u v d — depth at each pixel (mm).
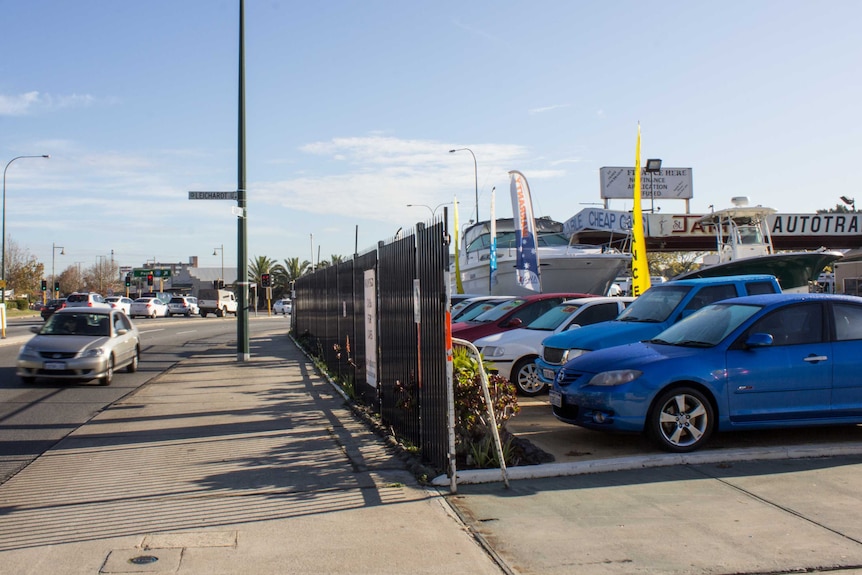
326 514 5785
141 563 4777
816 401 7609
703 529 5270
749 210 21469
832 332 7773
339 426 9672
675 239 32031
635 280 15000
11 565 4766
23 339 27219
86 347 14336
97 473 7254
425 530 5371
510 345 11859
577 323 12047
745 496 6008
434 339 7004
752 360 7531
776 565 4613
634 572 4547
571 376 8070
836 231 31828
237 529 5457
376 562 4777
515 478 6625
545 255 21969
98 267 132000
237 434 9203
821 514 5527
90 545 5141
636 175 15055
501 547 5008
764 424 7520
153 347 25422
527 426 9219
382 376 9641
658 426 7355
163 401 12242
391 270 9039
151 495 6418
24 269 82500
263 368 17734
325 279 17359
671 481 6492
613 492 6207
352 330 12352
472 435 7180
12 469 7465
